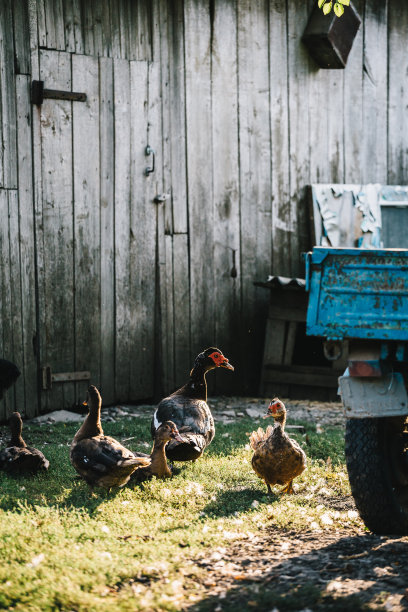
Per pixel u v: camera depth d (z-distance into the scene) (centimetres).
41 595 425
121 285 1133
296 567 493
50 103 1048
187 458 723
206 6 1206
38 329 1042
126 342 1141
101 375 1113
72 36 1070
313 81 1324
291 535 566
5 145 1002
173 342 1191
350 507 651
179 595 438
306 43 1302
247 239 1267
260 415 1073
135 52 1138
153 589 448
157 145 1165
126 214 1134
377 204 1349
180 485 677
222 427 958
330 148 1350
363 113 1384
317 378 1209
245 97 1254
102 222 1108
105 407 1118
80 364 1090
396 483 559
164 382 1180
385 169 1418
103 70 1102
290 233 1316
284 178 1302
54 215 1057
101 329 1112
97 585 447
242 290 1267
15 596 423
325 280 495
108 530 545
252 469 753
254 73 1262
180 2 1180
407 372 523
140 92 1143
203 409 752
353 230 1331
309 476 734
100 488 659
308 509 634
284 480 668
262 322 1288
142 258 1154
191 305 1210
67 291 1073
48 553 489
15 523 536
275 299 1231
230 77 1237
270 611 419
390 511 541
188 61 1193
